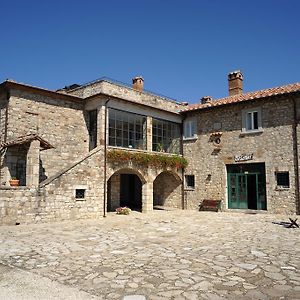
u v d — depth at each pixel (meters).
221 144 20.48
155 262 7.05
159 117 21.02
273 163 18.14
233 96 22.23
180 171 22.08
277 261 7.12
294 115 17.50
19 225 13.08
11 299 4.81
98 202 16.36
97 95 17.52
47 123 16.83
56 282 5.61
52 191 14.44
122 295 4.99
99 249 8.50
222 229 12.39
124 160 18.12
